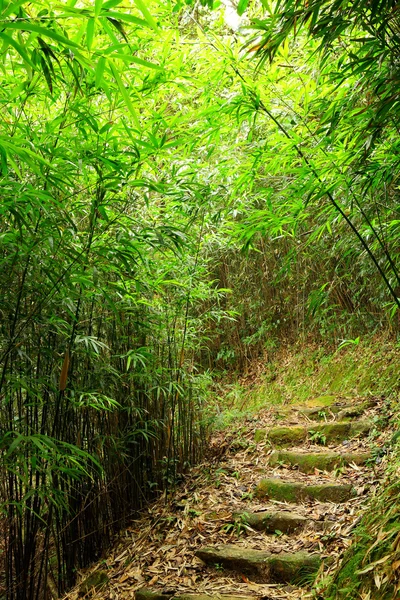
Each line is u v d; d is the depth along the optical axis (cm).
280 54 249
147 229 258
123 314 331
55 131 231
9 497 271
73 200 262
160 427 374
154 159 327
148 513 351
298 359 580
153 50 282
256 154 263
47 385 247
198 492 358
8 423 265
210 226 397
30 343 265
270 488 337
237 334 656
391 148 233
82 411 310
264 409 534
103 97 274
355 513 281
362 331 528
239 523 307
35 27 120
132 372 343
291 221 270
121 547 323
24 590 274
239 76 251
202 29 256
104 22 142
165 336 387
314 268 562
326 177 252
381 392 441
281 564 258
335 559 247
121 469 344
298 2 175
